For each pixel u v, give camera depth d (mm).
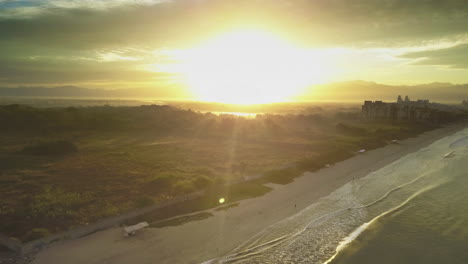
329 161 58562
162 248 23750
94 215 29312
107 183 40062
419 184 43219
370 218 30562
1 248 22891
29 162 51906
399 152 70875
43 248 23125
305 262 22359
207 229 27359
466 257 23188
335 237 26312
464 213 31938
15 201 32531
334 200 35875
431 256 23391
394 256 23250
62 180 41125
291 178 45906
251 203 34406
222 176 45000
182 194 36031
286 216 30734
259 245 24578
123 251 23062
